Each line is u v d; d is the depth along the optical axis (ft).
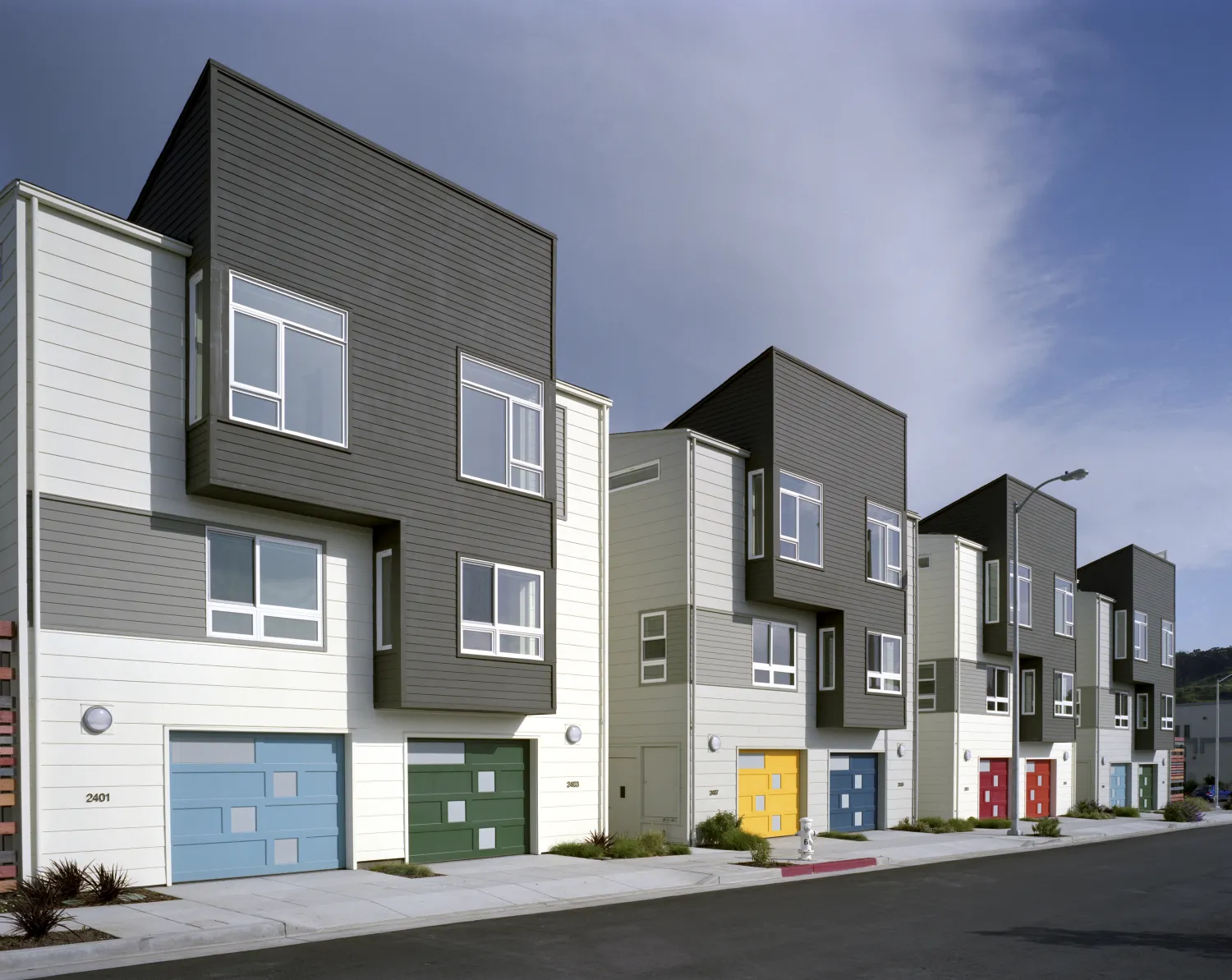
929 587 110.52
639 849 63.62
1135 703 159.02
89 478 44.50
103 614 44.29
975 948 38.93
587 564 67.31
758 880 58.39
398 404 54.34
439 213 57.82
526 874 53.16
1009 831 97.40
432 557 54.90
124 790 44.19
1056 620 126.11
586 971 33.06
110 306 45.91
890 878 61.05
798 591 79.15
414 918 41.70
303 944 36.47
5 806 40.83
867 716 85.40
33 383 43.21
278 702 49.96
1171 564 170.19
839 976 33.53
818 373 83.92
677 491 75.61
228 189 48.19
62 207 44.52
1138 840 98.89
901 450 93.45
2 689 41.29
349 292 52.75
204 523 48.08
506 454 60.08
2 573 43.42
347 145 53.57
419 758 56.59
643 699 75.72
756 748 77.97
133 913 38.88
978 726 111.04
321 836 51.52
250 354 48.29
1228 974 35.35
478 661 56.59
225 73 48.67
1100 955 38.34
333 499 50.60
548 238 64.44
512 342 61.11
